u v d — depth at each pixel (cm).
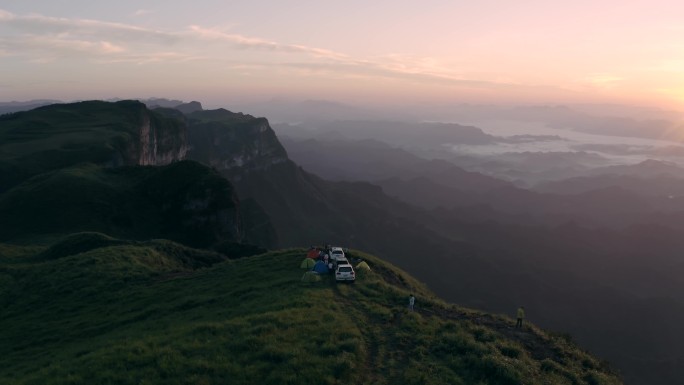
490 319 3108
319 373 1920
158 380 1828
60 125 16150
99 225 9412
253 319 2623
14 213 9181
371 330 2634
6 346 3156
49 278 4453
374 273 4309
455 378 2042
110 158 13538
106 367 1986
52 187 10044
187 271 4853
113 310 3634
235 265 4700
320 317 2698
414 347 2427
